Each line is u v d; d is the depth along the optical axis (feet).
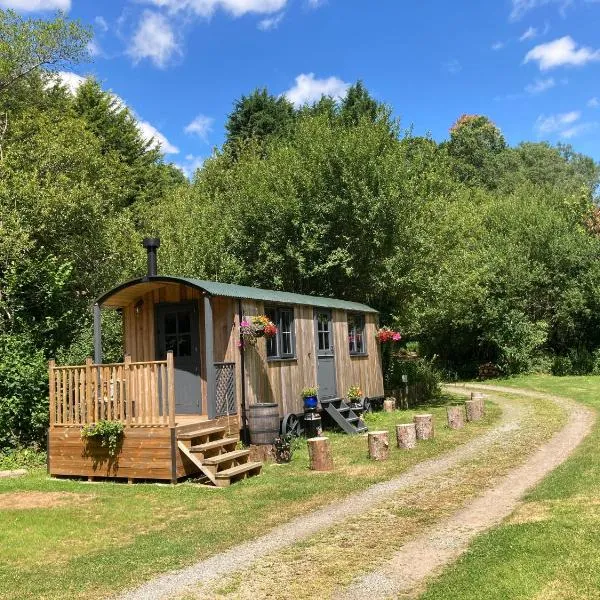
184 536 21.49
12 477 32.81
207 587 16.69
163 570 18.17
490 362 93.81
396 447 37.52
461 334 92.99
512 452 34.63
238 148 112.37
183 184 109.91
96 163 58.44
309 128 72.23
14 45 60.18
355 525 21.97
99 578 17.67
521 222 96.02
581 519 20.06
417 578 16.52
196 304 38.24
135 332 40.14
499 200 109.40
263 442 35.78
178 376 38.37
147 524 23.30
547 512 21.59
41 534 22.17
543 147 188.34
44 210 48.37
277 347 41.63
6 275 44.04
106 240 54.34
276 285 66.74
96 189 58.23
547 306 91.35
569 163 204.54
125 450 30.60
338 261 62.95
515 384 78.38
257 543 20.42
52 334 45.62
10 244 44.21
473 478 28.68
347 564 17.97
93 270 54.34
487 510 23.09
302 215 65.92
